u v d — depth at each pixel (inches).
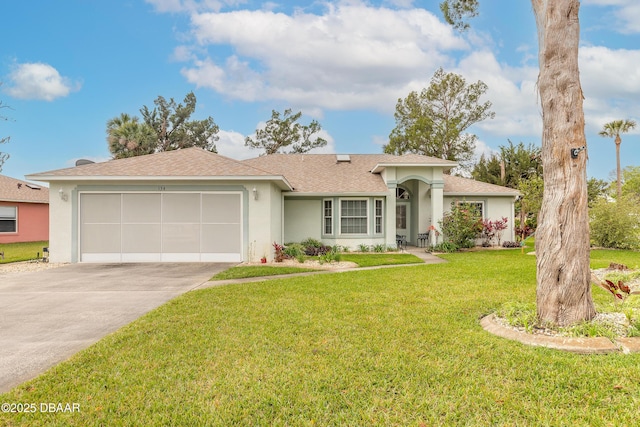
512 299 273.6
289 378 147.1
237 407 126.6
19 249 735.7
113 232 530.3
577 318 194.4
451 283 341.7
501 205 786.2
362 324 215.8
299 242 696.4
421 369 154.3
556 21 199.9
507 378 145.9
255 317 231.9
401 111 1369.3
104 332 210.5
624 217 677.3
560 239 196.4
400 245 743.1
